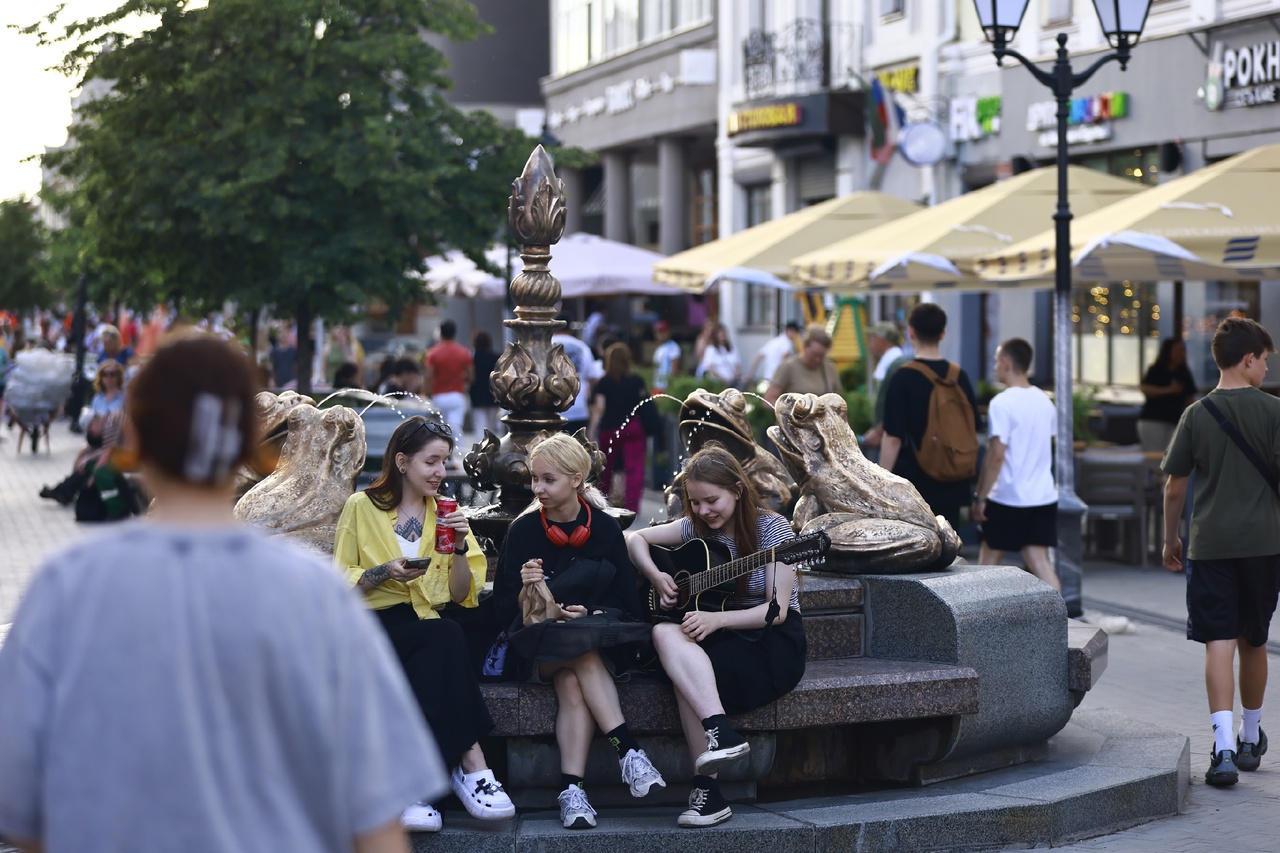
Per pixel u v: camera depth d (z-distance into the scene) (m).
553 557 5.61
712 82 32.03
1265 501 6.49
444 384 20.58
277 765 2.21
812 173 28.34
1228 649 6.56
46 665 2.23
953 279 15.88
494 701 5.50
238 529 2.32
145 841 2.16
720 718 5.38
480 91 47.00
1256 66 17.31
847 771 6.14
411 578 5.42
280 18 17.16
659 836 5.27
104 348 23.09
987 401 15.04
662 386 20.36
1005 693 6.13
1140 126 19.47
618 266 25.77
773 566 5.61
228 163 17.27
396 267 18.20
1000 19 11.12
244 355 2.39
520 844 5.24
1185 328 18.95
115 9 17.36
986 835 5.56
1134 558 13.18
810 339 14.20
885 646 6.28
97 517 17.00
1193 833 5.82
